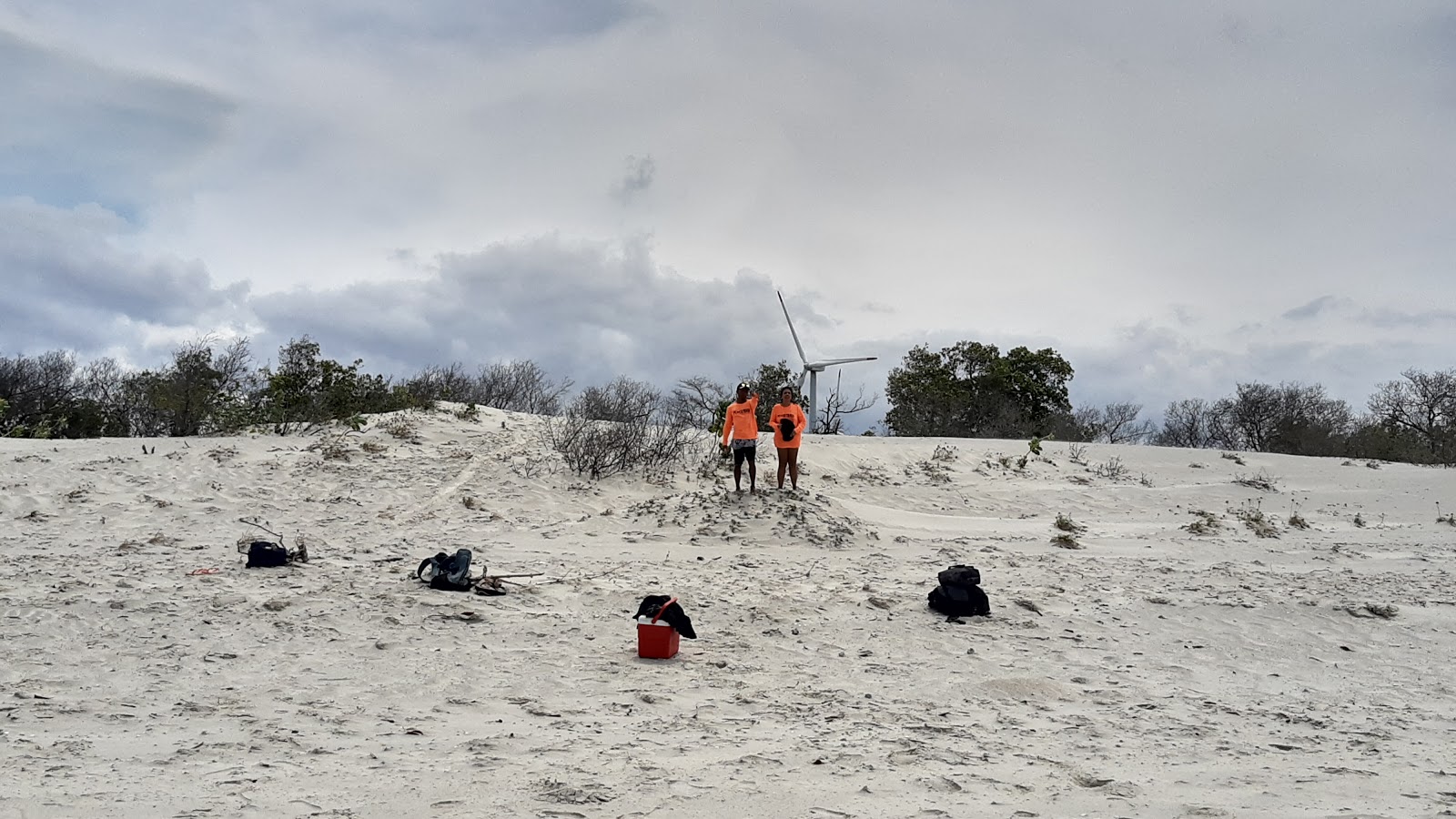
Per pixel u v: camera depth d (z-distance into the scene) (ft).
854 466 78.89
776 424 55.11
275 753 15.46
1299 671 25.95
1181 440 176.65
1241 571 43.16
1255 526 61.11
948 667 24.57
